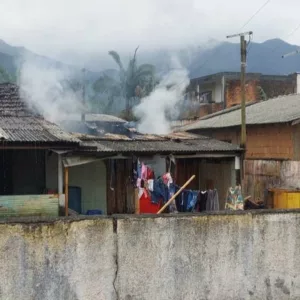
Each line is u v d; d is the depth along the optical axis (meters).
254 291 6.14
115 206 13.08
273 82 32.09
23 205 10.51
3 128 11.41
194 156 13.12
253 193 18.72
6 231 5.32
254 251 6.15
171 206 12.42
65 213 10.88
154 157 12.83
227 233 6.05
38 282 5.41
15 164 13.16
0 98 14.52
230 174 14.34
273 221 6.22
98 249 5.61
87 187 13.07
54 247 5.47
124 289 5.69
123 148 12.18
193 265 5.92
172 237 5.85
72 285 5.52
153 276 5.78
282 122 16.09
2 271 5.30
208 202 13.05
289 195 14.47
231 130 19.91
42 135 10.87
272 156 17.83
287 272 6.28
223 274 6.03
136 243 5.73
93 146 11.12
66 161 11.07
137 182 12.20
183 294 5.88
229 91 30.69
